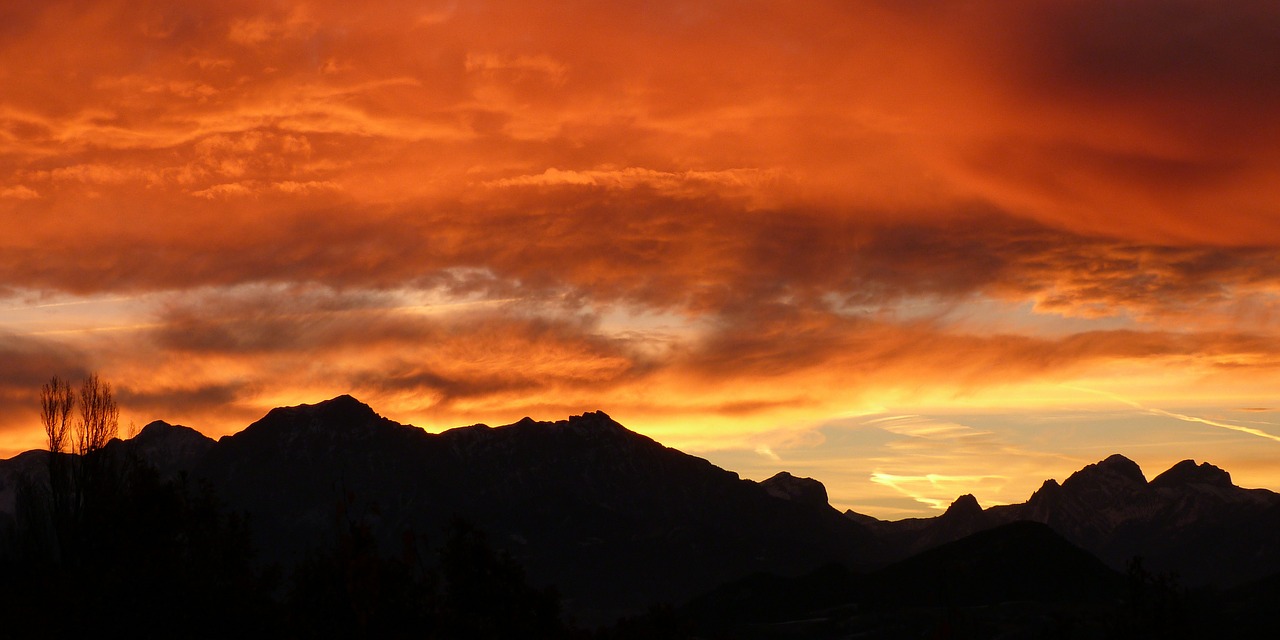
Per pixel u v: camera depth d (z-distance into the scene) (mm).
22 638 44125
